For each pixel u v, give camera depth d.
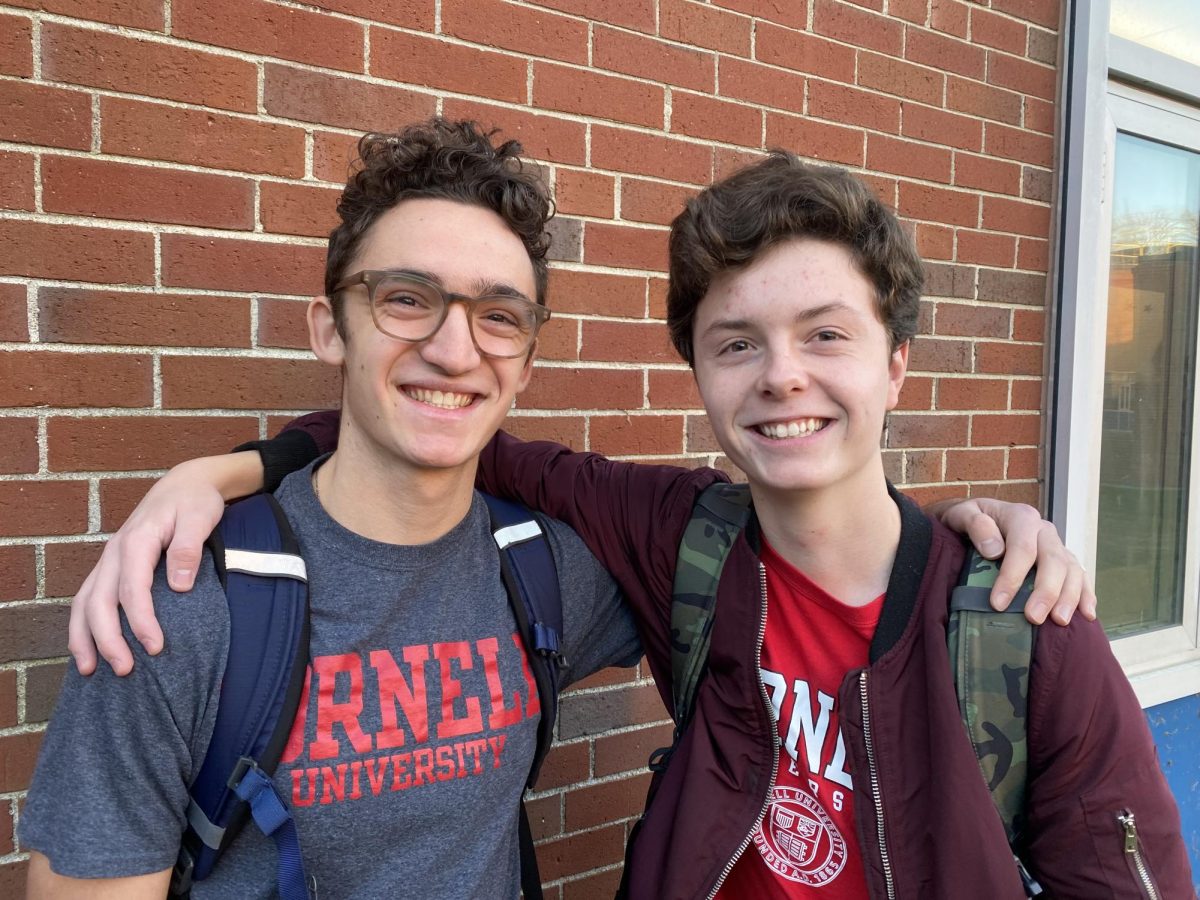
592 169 1.92
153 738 0.97
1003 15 2.51
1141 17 2.81
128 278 1.51
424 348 1.10
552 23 1.86
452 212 1.14
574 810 2.01
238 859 1.04
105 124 1.48
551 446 1.55
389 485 1.14
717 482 1.41
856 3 2.25
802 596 1.23
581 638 1.37
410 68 1.72
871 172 2.30
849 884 1.15
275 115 1.61
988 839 1.03
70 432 1.49
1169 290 3.03
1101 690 1.05
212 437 1.60
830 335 1.12
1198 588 3.05
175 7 1.52
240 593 1.05
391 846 1.08
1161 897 1.03
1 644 1.46
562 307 1.90
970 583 1.14
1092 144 2.59
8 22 1.40
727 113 2.08
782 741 1.20
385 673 1.11
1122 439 2.94
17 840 1.49
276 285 1.64
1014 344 2.60
